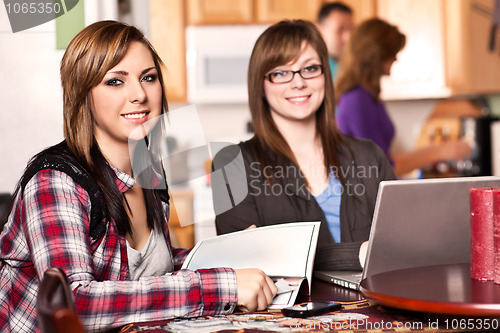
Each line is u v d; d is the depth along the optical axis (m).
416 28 3.90
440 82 3.93
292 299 1.13
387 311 1.06
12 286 1.24
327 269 1.42
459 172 3.83
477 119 3.70
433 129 4.28
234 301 1.07
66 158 1.16
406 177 3.88
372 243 1.15
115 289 1.02
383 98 3.98
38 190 1.10
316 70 1.78
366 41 3.12
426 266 1.21
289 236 1.29
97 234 1.15
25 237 1.15
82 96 1.19
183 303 1.05
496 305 0.88
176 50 3.71
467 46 3.89
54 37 2.08
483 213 1.06
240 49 3.70
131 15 3.06
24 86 2.11
